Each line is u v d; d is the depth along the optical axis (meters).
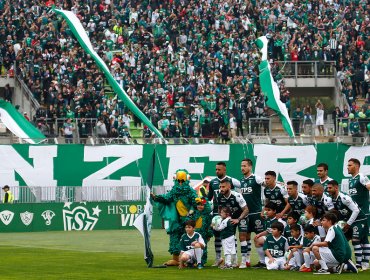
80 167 50.84
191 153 51.78
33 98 62.66
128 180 51.31
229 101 62.00
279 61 70.44
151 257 27.16
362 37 73.75
